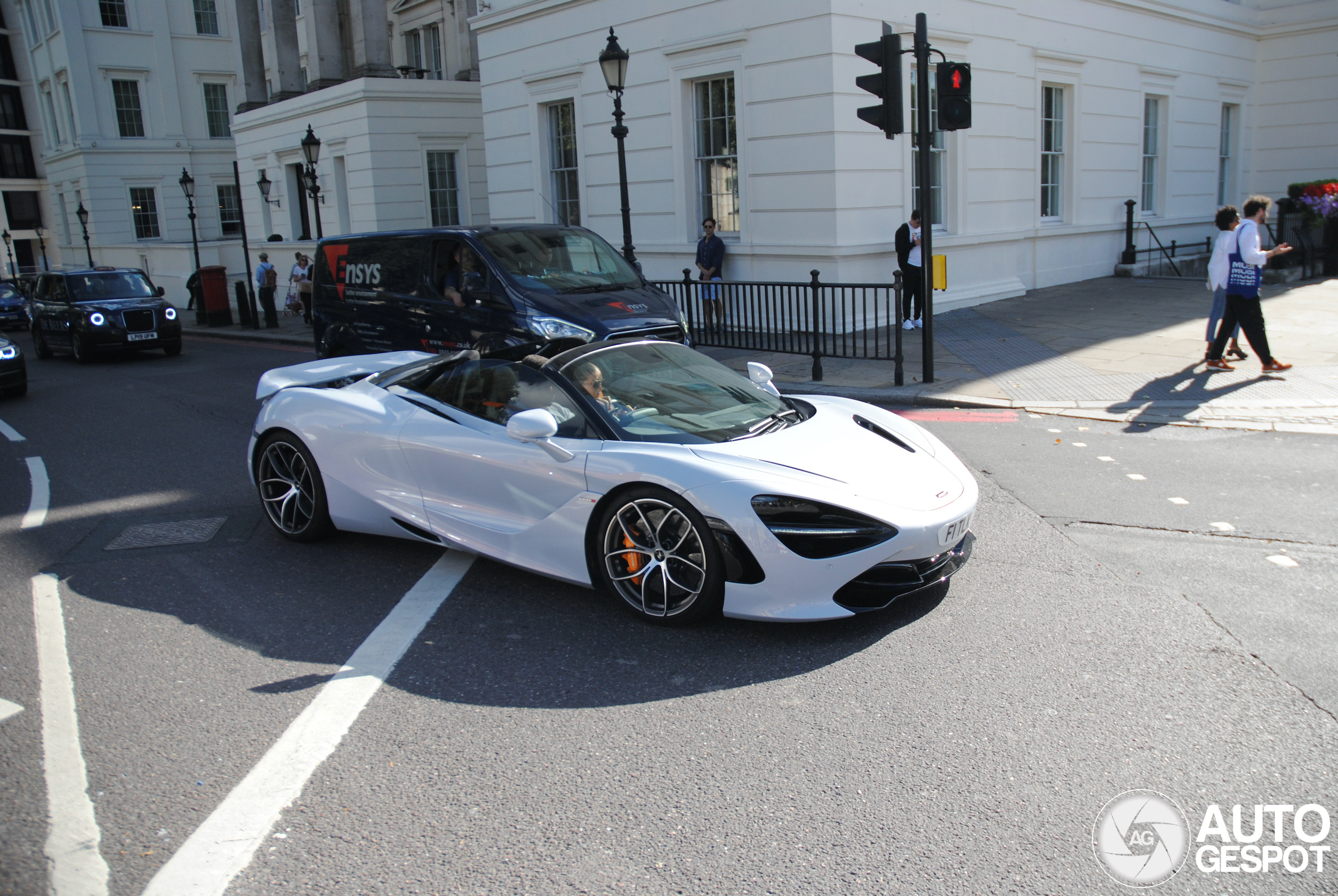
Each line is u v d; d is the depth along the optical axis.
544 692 3.69
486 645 4.13
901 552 3.90
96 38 37.94
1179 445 7.12
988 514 5.68
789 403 5.14
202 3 40.31
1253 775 2.98
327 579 5.01
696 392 4.90
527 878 2.61
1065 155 17.42
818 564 3.85
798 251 13.54
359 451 5.19
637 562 4.31
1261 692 3.48
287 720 3.54
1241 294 9.15
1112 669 3.69
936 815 2.83
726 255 14.66
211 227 41.53
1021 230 16.38
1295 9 21.69
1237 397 8.41
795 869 2.61
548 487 4.44
